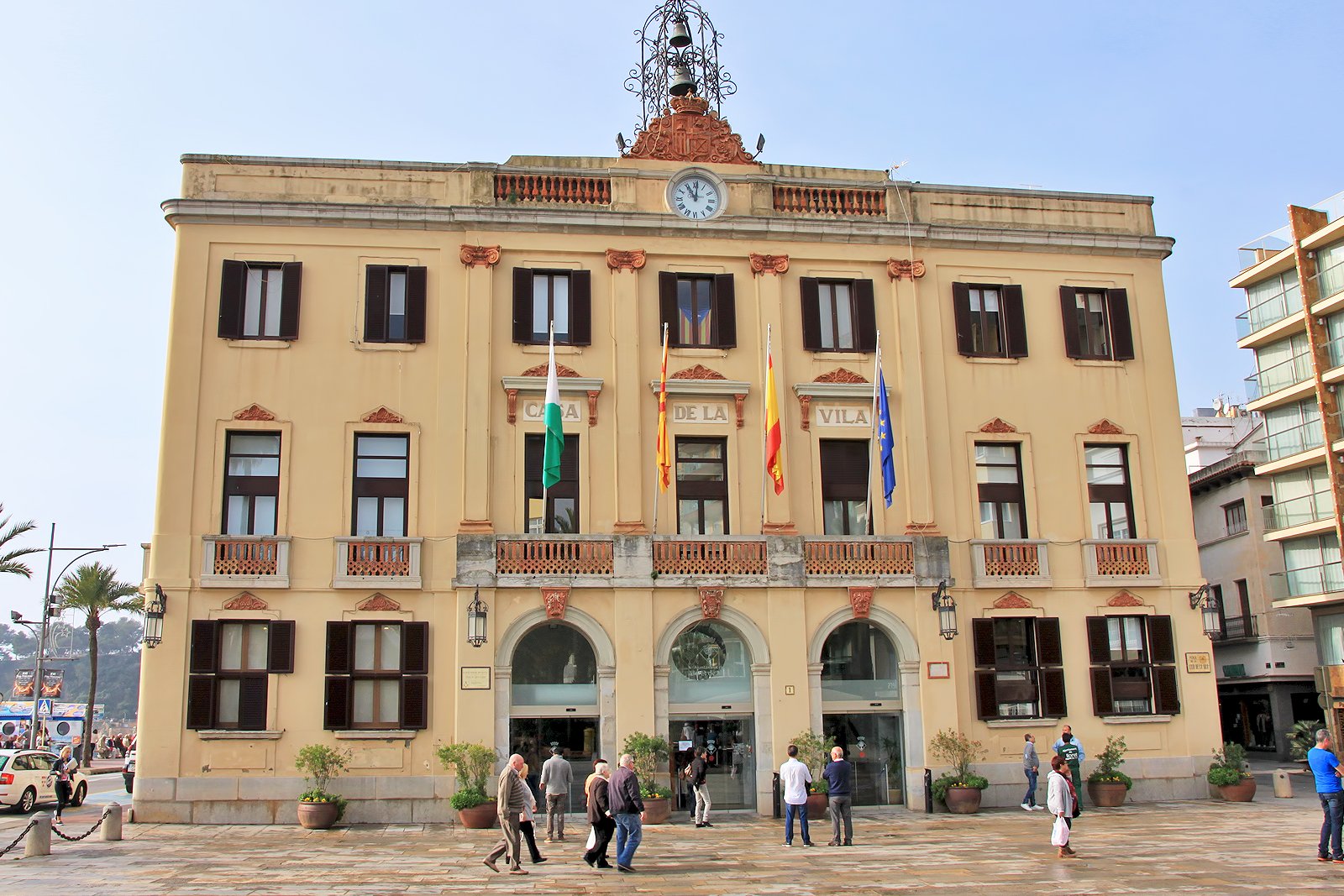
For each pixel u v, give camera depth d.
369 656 25.80
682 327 28.42
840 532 28.08
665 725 25.98
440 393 26.95
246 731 24.81
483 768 24.47
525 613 25.92
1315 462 39.00
